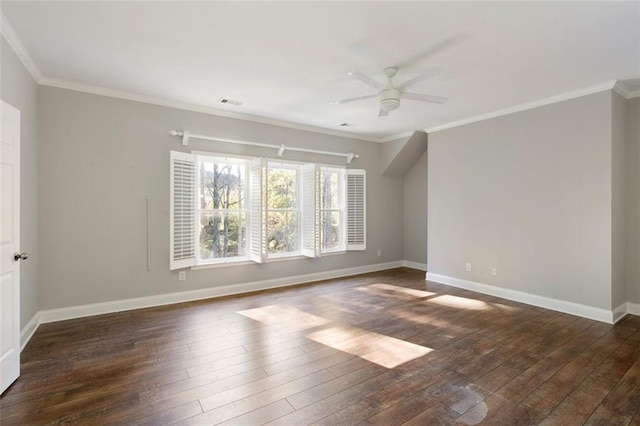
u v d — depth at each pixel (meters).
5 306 2.24
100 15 2.31
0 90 2.43
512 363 2.65
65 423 1.91
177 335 3.21
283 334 3.24
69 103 3.62
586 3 2.15
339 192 6.13
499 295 4.57
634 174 3.81
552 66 3.12
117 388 2.27
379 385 2.32
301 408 2.06
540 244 4.14
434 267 5.48
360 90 3.79
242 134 4.81
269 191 5.27
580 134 3.78
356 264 6.16
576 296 3.83
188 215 4.29
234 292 4.76
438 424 1.91
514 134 4.39
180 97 4.05
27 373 2.47
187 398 2.16
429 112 4.61
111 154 3.86
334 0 2.13
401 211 6.82
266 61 3.04
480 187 4.79
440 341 3.08
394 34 2.56
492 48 2.78
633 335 3.23
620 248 3.76
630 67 3.15
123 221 3.94
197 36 2.60
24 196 3.04
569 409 2.06
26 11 2.26
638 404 2.11
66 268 3.62
